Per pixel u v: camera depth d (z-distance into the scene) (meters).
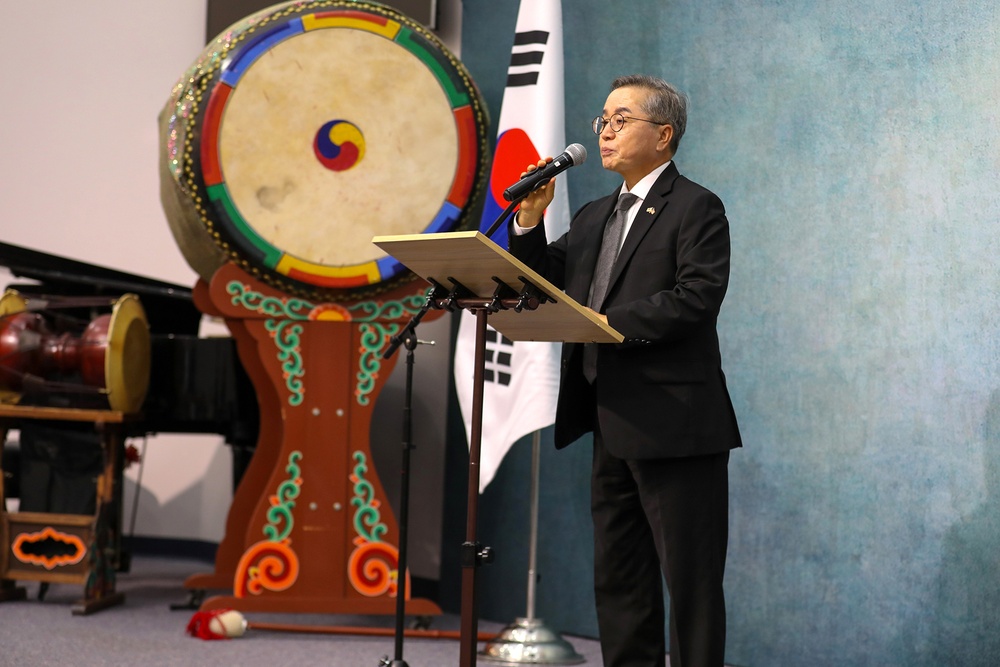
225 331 20.67
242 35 14.12
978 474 11.16
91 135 21.39
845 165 12.30
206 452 21.02
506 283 7.56
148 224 21.05
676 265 8.75
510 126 13.66
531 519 13.53
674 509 8.54
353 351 14.44
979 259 11.26
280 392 14.32
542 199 8.65
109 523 15.34
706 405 8.55
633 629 9.07
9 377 15.09
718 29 13.45
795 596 12.45
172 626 14.11
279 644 13.26
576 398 9.16
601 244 9.29
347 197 14.20
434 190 14.29
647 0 14.13
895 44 11.95
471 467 7.84
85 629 13.71
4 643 12.70
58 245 21.39
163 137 14.79
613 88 9.28
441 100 14.34
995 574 10.97
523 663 12.83
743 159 13.13
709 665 8.42
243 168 13.96
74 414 14.92
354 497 14.34
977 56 11.34
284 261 14.02
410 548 17.02
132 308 15.38
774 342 12.79
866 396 12.03
